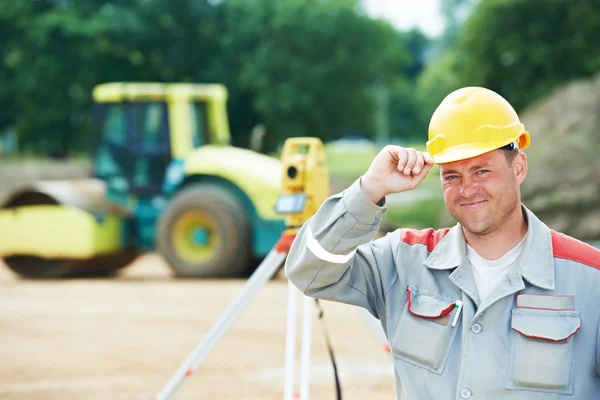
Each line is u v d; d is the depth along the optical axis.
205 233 12.39
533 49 26.88
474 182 2.77
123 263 13.53
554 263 2.78
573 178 17.53
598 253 2.80
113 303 10.19
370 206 2.77
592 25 26.47
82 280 12.78
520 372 2.70
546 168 17.91
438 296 2.87
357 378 6.43
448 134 2.80
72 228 12.49
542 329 2.71
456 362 2.80
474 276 2.87
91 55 32.44
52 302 10.30
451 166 2.79
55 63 32.75
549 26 26.98
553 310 2.73
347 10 34.72
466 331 2.78
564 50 26.78
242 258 12.24
